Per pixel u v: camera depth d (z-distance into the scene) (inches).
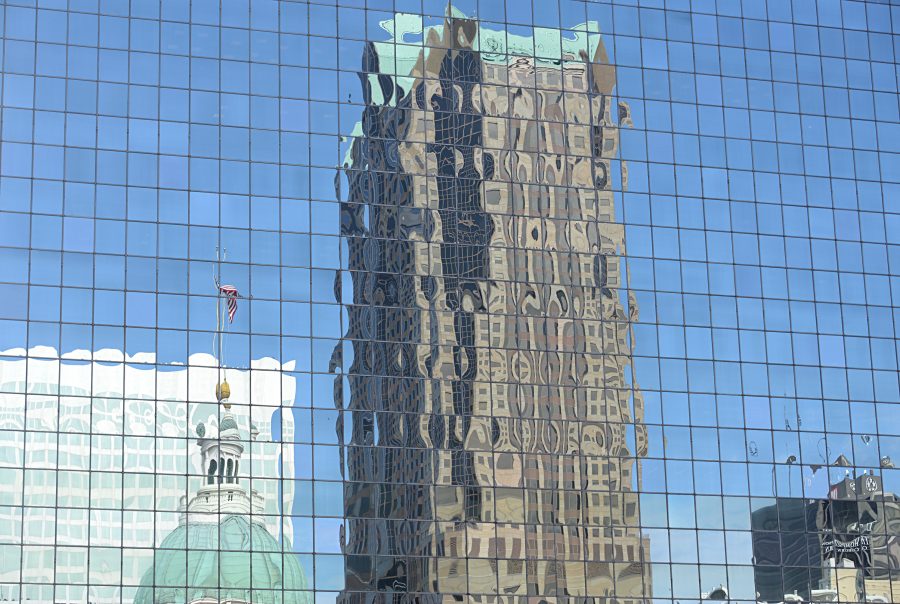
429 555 4190.5
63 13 4384.8
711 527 4463.6
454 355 4382.4
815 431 4655.5
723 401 4601.4
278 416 4192.9
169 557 4013.3
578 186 4658.0
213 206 4323.3
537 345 4466.0
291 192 4392.2
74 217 4217.5
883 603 4544.8
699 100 4872.0
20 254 4151.1
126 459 4057.6
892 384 4781.0
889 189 4982.8
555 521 4325.8
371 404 4271.7
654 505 4436.5
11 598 3887.8
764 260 4781.0
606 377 4507.9
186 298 4224.9
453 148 4569.4
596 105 4758.9
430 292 4416.8
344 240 4392.2
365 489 4195.4
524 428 4377.5
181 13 4473.4
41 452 4008.4
